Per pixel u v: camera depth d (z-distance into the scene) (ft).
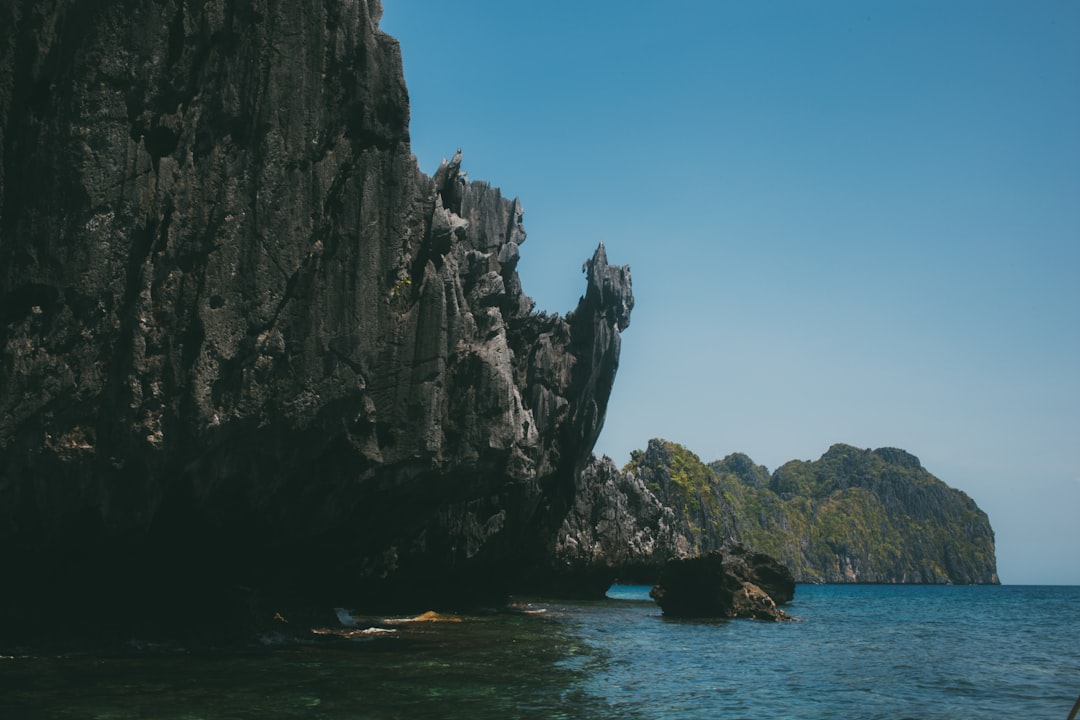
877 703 89.97
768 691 95.76
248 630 106.73
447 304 126.52
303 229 96.89
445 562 169.99
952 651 151.74
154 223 88.79
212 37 92.94
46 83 85.20
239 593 107.96
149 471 87.10
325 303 99.09
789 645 150.51
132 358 85.97
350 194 102.17
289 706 69.51
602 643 135.74
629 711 78.23
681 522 631.56
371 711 69.56
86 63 85.05
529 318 194.90
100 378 85.30
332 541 121.49
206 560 103.76
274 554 111.24
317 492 106.01
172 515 95.14
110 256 85.51
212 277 90.48
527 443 145.89
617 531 325.83
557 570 286.46
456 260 135.03
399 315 109.70
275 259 94.43
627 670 105.81
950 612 327.47
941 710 86.53
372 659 98.78
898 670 119.55
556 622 174.09
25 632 88.74
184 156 90.99
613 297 212.64
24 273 83.05
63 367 83.25
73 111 84.48
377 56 104.27
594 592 313.73
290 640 110.93
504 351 142.61
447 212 130.82
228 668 86.58
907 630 208.33
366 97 102.53
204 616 103.91
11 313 83.76
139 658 90.07
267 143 94.63
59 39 85.05
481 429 132.98
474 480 136.56
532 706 76.38
